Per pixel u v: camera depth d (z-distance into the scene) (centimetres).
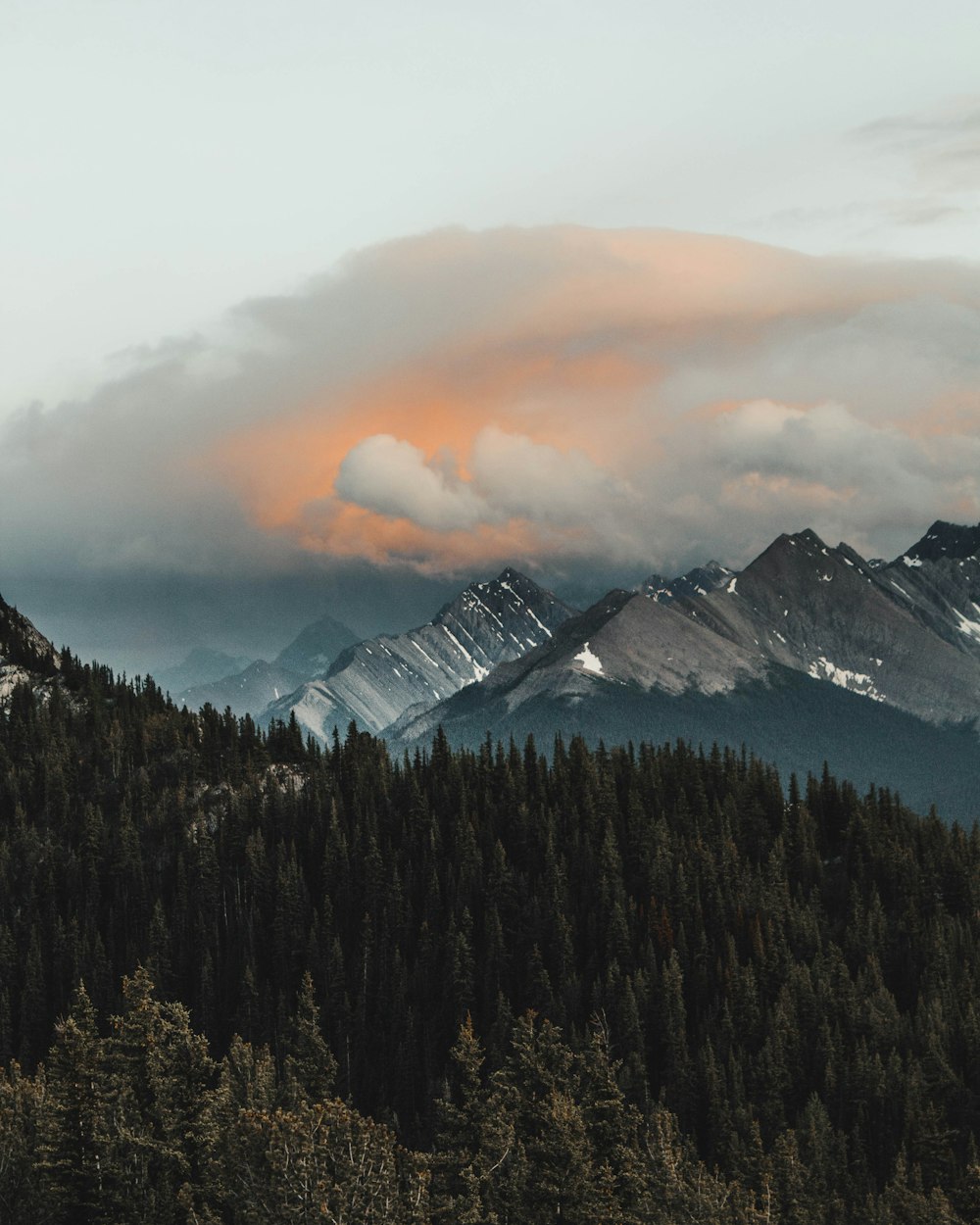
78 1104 13938
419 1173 13062
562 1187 14775
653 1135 19562
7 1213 13838
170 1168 14000
